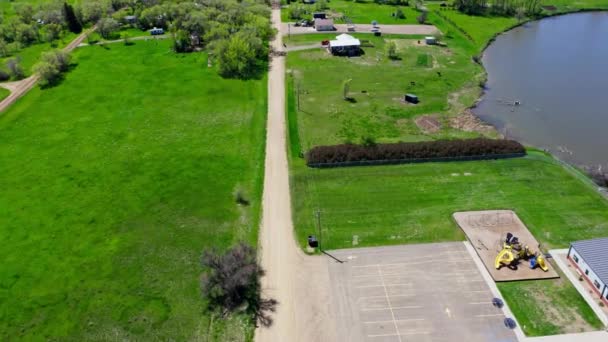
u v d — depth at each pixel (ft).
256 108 296.92
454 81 337.72
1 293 168.86
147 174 232.73
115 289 169.48
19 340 152.35
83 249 187.62
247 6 461.78
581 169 240.32
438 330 153.99
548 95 321.52
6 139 267.59
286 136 265.75
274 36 423.64
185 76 343.46
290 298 166.61
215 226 199.11
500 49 407.64
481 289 168.14
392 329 154.81
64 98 314.35
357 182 226.17
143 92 319.06
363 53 386.52
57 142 262.47
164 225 199.52
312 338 152.15
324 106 299.79
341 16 480.64
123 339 151.84
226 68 343.26
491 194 216.33
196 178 229.25
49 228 198.80
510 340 149.89
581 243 174.60
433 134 267.59
